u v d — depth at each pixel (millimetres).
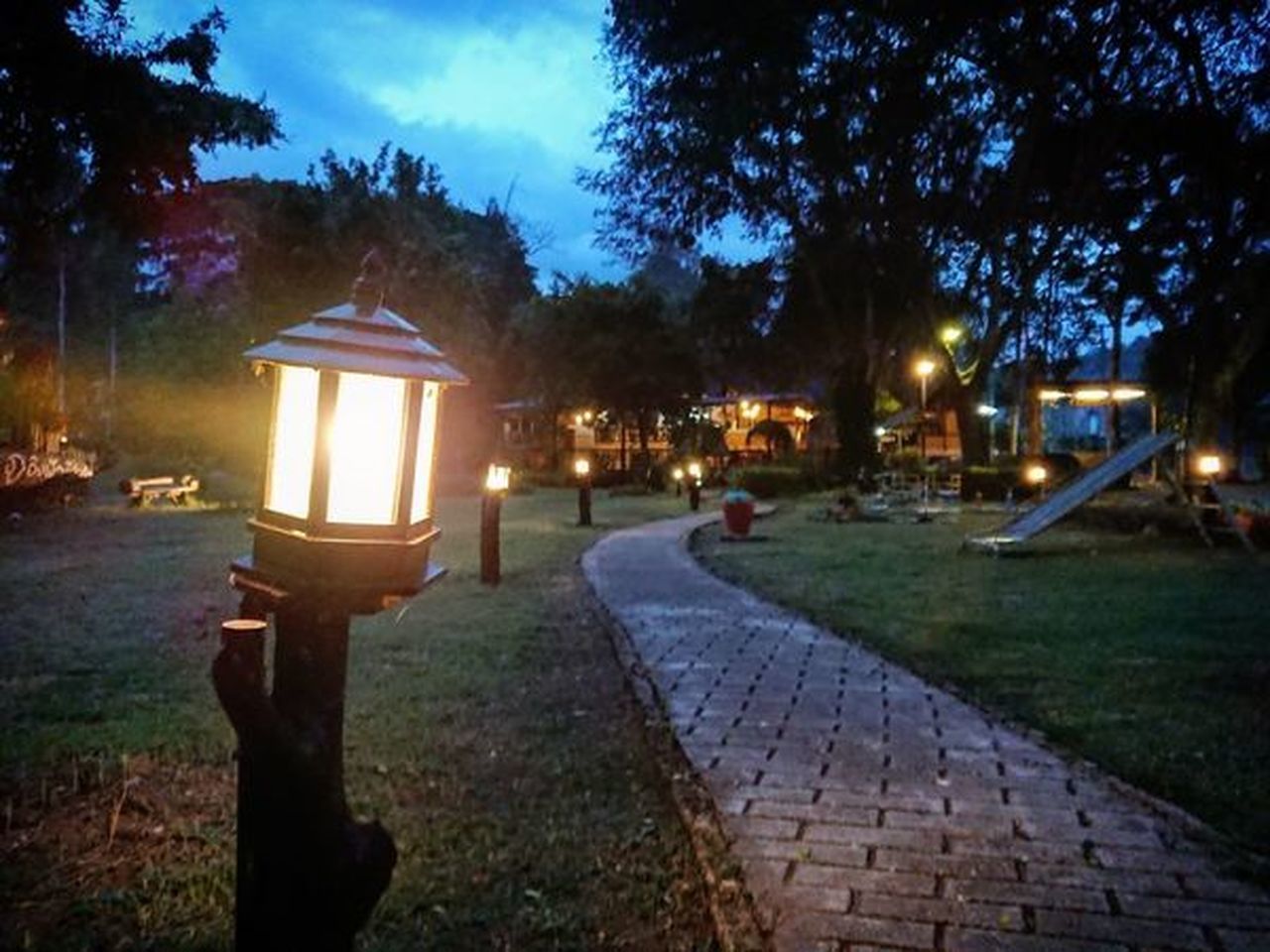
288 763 2037
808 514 24859
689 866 3801
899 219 28953
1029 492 27609
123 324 50688
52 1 7734
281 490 2023
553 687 6621
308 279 31531
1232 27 20672
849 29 21984
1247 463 38000
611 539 17312
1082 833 4035
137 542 16406
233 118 12055
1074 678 6828
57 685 6488
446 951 3172
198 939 3209
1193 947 3131
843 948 3121
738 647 7934
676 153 31047
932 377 43469
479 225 52062
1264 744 5254
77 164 10227
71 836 3996
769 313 40844
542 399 44688
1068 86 23219
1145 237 25281
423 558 2088
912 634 8547
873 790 4551
